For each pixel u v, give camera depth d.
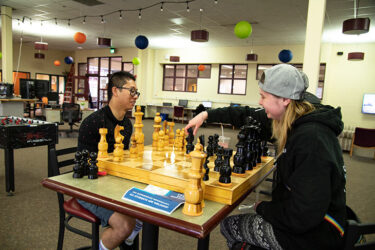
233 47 11.37
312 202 0.92
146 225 1.17
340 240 1.01
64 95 16.16
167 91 13.45
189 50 12.45
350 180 4.65
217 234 2.52
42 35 11.30
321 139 0.98
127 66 13.95
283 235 1.05
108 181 1.35
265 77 1.14
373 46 8.84
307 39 3.10
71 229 1.65
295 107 1.13
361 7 5.70
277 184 1.23
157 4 6.49
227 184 1.16
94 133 1.80
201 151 1.01
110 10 7.26
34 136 3.18
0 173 3.92
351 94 9.20
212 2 6.07
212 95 12.28
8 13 7.40
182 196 1.15
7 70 7.55
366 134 6.59
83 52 15.41
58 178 1.37
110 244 1.43
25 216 2.62
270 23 7.43
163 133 1.82
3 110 6.65
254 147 1.60
